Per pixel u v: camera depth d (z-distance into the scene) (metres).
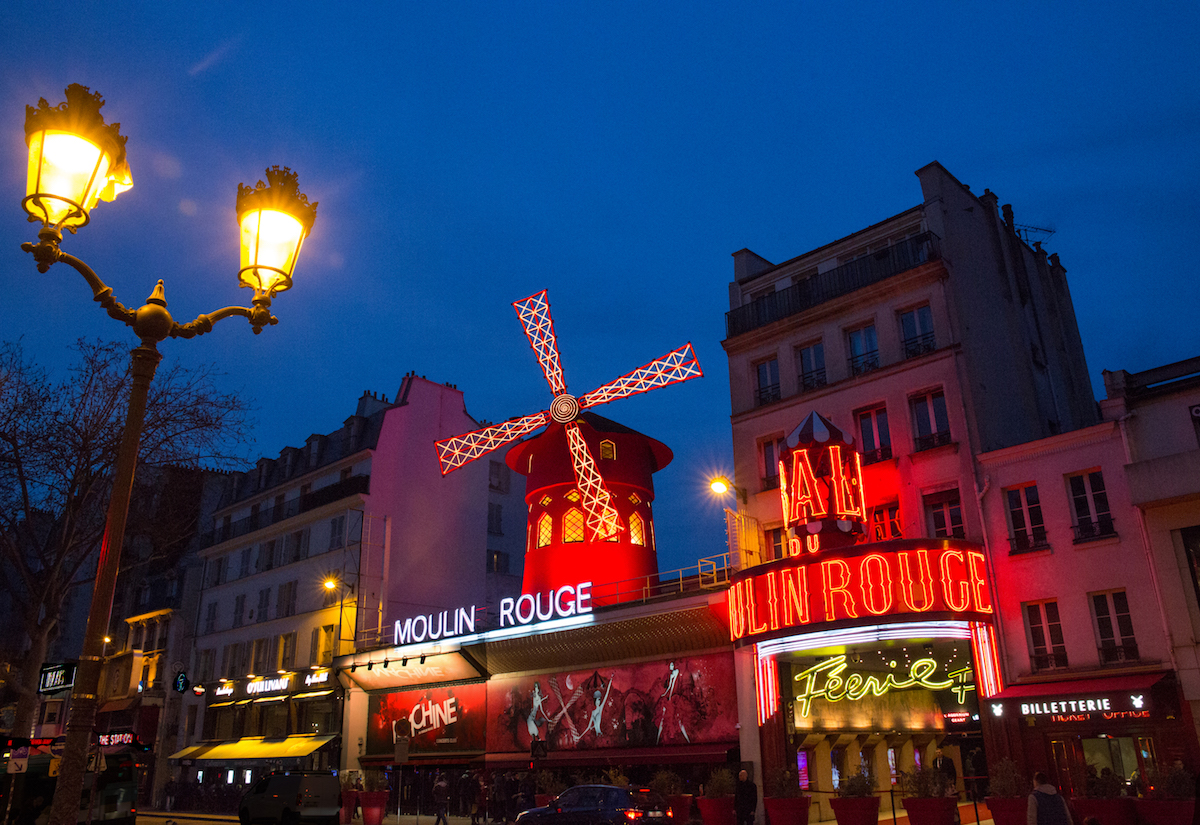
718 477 18.86
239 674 33.31
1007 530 16.78
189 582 37.53
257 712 32.16
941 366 18.41
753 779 17.98
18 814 12.25
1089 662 15.36
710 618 19.12
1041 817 8.66
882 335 19.52
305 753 27.44
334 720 28.84
